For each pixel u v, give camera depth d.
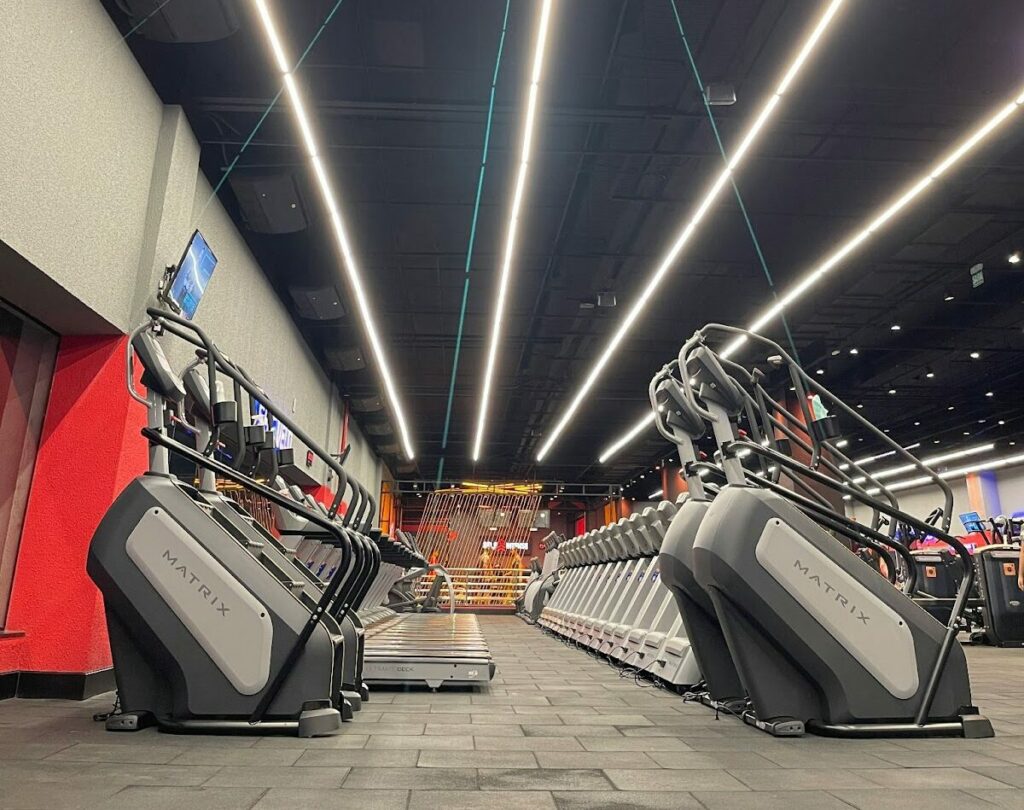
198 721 2.40
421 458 22.27
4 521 3.42
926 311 10.29
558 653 6.09
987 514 17.98
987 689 4.06
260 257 6.92
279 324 7.68
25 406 3.56
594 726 2.70
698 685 3.57
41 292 3.32
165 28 3.99
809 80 5.81
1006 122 6.05
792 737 2.49
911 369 12.87
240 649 2.43
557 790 1.77
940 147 6.56
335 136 6.35
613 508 25.48
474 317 10.73
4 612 3.39
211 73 5.20
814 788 1.82
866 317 10.45
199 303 4.94
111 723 2.41
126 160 3.94
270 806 1.59
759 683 2.60
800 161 6.80
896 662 2.56
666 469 20.80
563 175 7.21
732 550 2.56
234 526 2.87
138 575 2.47
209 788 1.73
